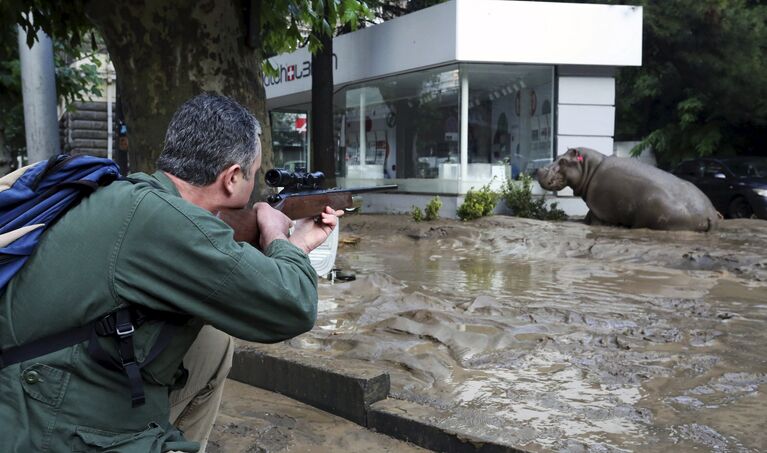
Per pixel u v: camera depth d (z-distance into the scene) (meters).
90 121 26.69
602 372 4.67
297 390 4.31
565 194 15.84
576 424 3.74
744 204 17.19
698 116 24.12
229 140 2.19
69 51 8.22
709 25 19.59
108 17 5.61
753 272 8.68
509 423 3.72
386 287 7.42
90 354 1.93
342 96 19.98
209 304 2.02
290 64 20.55
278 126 25.28
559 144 15.71
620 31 15.45
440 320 5.70
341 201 2.62
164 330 2.03
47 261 1.94
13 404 1.91
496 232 12.11
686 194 11.78
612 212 12.45
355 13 6.62
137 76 5.64
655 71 23.11
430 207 14.54
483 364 4.84
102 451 1.95
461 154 15.72
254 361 4.58
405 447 3.69
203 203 2.24
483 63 15.40
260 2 5.97
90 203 2.00
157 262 1.97
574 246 10.80
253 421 3.94
